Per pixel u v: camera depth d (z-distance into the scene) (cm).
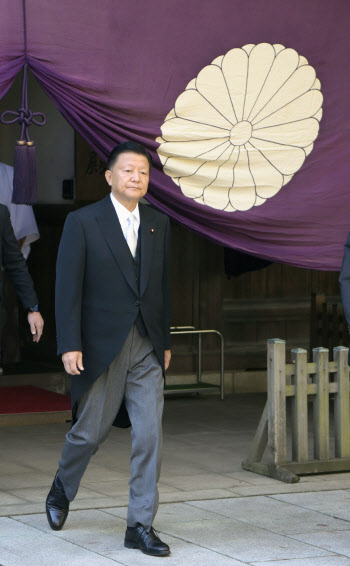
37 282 1012
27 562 420
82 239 445
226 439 745
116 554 434
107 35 562
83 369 441
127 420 475
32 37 541
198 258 954
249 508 527
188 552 440
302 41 624
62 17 548
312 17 625
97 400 450
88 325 448
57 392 924
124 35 568
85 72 558
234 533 475
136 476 442
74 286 442
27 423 793
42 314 1002
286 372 615
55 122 957
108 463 649
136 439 441
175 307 948
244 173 618
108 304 446
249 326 1015
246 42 605
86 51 557
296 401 614
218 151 607
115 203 457
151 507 436
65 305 441
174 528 482
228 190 617
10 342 979
